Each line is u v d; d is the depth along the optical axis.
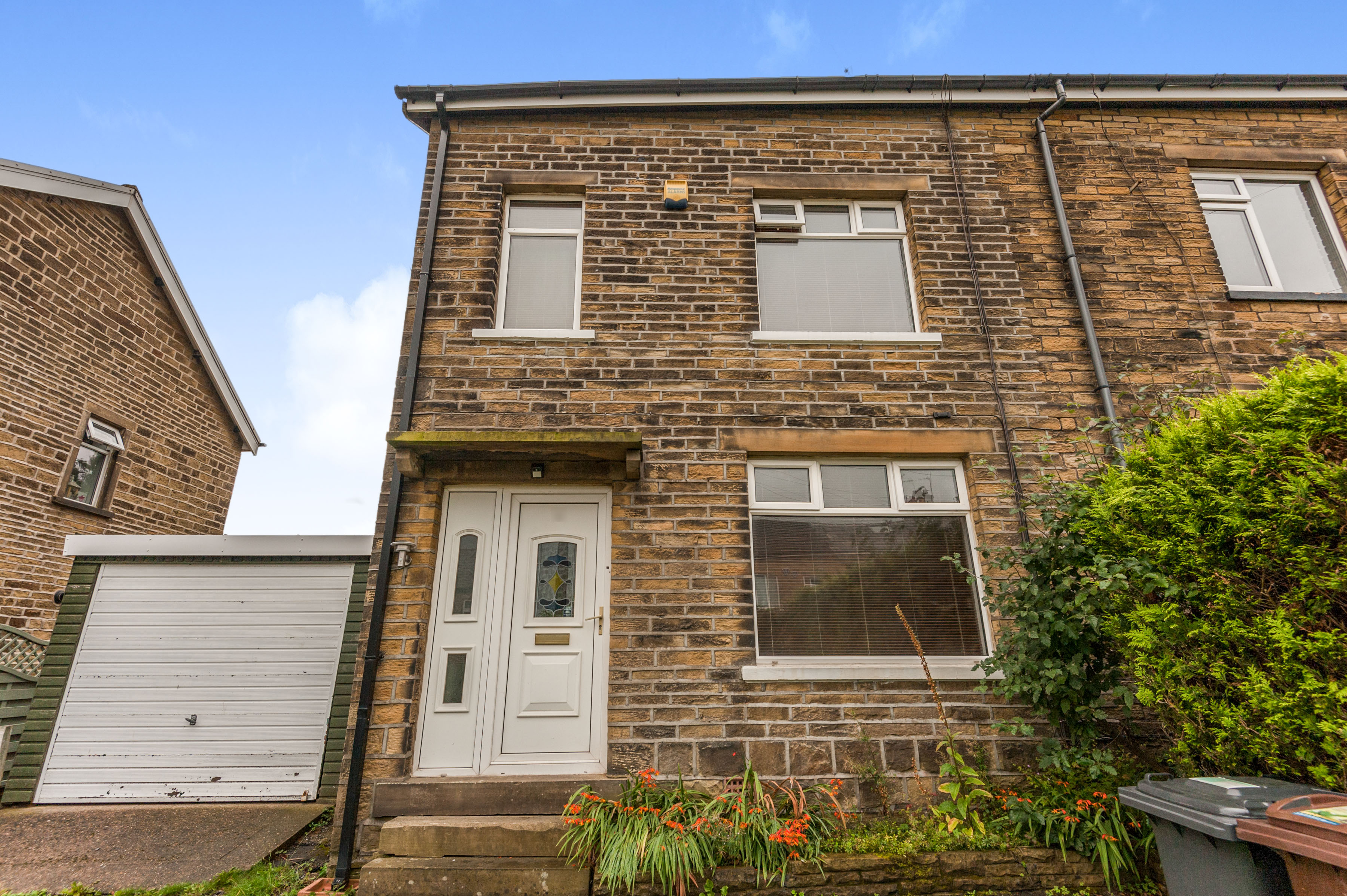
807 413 5.88
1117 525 4.01
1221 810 2.86
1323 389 3.26
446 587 5.42
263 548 6.93
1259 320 6.31
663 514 5.54
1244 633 3.41
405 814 4.70
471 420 5.72
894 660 5.38
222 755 6.45
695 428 5.78
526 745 5.13
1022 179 6.80
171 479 11.45
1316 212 6.98
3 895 4.27
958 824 4.48
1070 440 5.36
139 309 10.90
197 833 5.36
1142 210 6.71
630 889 4.01
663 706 5.07
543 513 5.66
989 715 5.10
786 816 4.57
